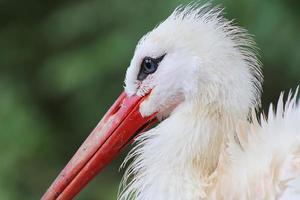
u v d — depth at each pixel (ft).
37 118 37.32
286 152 17.56
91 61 35.19
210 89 19.02
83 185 20.62
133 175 21.79
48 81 39.50
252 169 17.83
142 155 19.43
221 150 18.70
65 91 37.01
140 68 20.02
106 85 35.70
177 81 19.47
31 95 39.99
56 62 36.42
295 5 32.96
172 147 18.92
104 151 20.49
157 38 19.69
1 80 39.58
